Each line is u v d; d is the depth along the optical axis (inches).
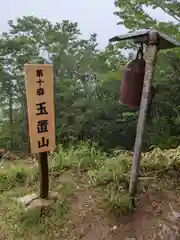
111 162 139.9
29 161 176.9
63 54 678.5
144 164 139.2
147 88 109.3
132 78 114.5
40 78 116.1
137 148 113.0
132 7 414.9
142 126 111.0
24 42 685.3
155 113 568.1
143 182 128.3
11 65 709.9
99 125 605.3
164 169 136.7
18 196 136.2
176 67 474.6
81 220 116.1
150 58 108.0
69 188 135.0
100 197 125.7
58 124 600.7
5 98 746.8
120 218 114.0
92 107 604.7
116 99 606.9
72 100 628.7
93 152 165.8
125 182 127.3
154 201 118.8
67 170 153.3
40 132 118.2
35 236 112.0
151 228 107.8
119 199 117.0
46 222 116.6
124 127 602.9
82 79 673.6
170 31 377.7
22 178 151.6
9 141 729.6
